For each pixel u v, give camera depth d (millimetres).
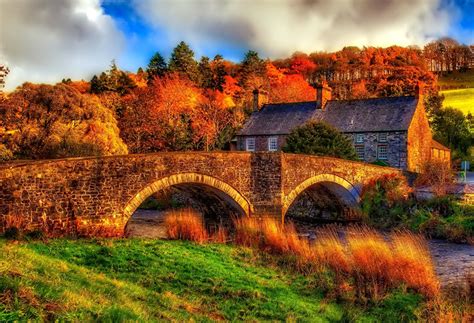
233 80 74875
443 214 27594
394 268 15172
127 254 16328
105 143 37969
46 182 17875
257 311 12625
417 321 12352
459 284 15648
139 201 20281
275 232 20094
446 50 119375
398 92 74125
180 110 57938
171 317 10516
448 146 62188
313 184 28578
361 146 43406
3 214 16875
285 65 94812
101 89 66000
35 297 8508
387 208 29875
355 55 94938
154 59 77875
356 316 12664
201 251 18328
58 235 18031
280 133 46500
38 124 37250
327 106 47750
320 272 16250
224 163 23266
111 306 9508
